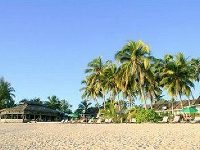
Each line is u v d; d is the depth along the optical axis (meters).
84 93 83.75
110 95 75.12
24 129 34.69
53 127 40.16
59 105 138.75
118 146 14.02
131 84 58.97
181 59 63.00
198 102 73.38
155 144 14.33
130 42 58.16
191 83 63.59
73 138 19.59
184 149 12.17
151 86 62.75
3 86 119.50
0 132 28.45
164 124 38.72
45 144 15.60
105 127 36.22
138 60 57.25
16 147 14.21
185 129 25.83
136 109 55.75
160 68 64.56
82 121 75.38
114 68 72.94
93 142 16.36
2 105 117.62
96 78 78.75
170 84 63.41
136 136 19.89
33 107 96.62
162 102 91.69
